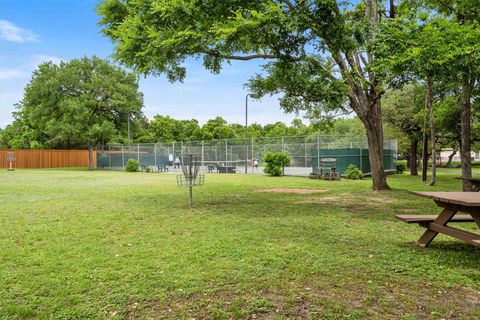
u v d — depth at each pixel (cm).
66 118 3259
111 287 331
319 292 320
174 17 797
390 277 359
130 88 3569
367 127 1253
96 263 404
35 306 291
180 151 3003
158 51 816
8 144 4797
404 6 1286
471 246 483
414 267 391
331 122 1477
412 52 748
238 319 270
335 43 838
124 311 283
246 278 353
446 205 438
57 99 3325
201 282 342
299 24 761
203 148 2909
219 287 330
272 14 735
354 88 1198
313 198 1053
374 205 900
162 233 568
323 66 1080
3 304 295
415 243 502
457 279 353
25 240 520
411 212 786
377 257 429
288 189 1340
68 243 502
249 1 799
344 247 477
